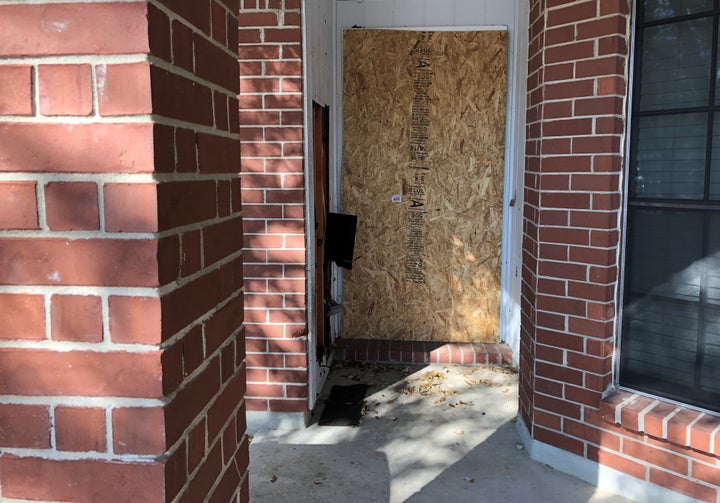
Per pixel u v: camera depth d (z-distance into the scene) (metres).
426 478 3.35
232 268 1.31
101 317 0.96
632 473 3.06
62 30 0.92
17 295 0.97
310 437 3.85
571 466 3.33
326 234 4.97
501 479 3.32
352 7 5.34
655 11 2.95
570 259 3.21
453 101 5.30
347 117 5.39
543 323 3.36
